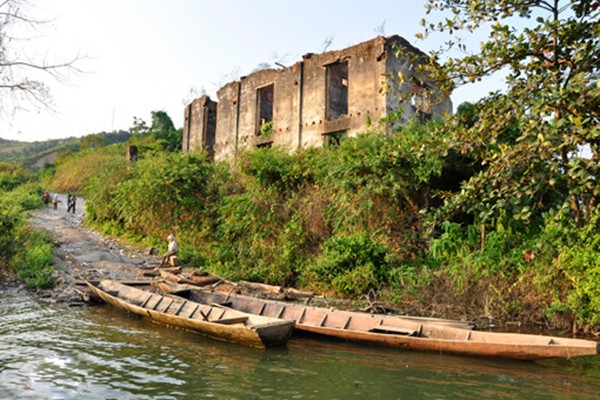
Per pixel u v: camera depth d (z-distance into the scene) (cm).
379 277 1158
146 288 1174
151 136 5641
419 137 1199
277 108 2294
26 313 976
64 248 1750
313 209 1463
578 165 714
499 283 987
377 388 583
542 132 783
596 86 729
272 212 1520
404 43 1953
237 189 1825
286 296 1141
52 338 788
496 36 880
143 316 968
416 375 634
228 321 822
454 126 957
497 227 1019
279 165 1630
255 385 587
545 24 834
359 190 1325
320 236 1429
